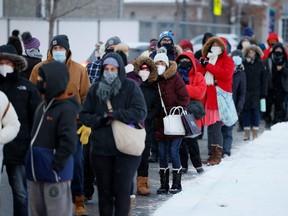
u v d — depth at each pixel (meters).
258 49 30.47
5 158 14.89
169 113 19.20
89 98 14.95
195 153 22.38
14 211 15.23
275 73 34.69
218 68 23.72
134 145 14.54
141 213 17.38
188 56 21.66
